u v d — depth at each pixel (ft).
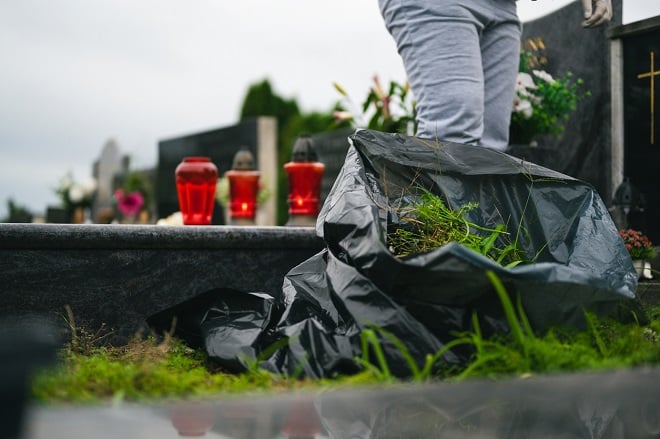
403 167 6.37
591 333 4.99
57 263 7.19
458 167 6.43
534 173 6.45
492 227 6.21
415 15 7.29
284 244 8.43
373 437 2.79
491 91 8.16
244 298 5.76
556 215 6.30
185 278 7.88
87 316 7.34
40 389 3.84
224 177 27.53
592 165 11.89
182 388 4.28
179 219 18.99
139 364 5.01
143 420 2.68
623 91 11.03
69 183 34.53
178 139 30.94
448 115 7.23
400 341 4.70
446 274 4.52
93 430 2.47
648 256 9.03
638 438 2.93
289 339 4.95
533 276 4.58
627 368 4.08
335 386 4.12
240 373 5.11
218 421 2.80
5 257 6.97
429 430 2.92
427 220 6.01
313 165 12.44
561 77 12.69
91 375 4.63
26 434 2.18
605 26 11.59
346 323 5.07
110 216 32.53
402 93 14.46
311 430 2.80
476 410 3.19
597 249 6.01
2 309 6.96
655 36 10.53
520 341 4.33
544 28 13.15
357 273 5.02
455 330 4.73
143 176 36.09
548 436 2.92
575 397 3.43
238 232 8.12
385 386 3.74
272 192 27.66
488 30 8.04
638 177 10.75
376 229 5.08
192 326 5.93
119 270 7.50
